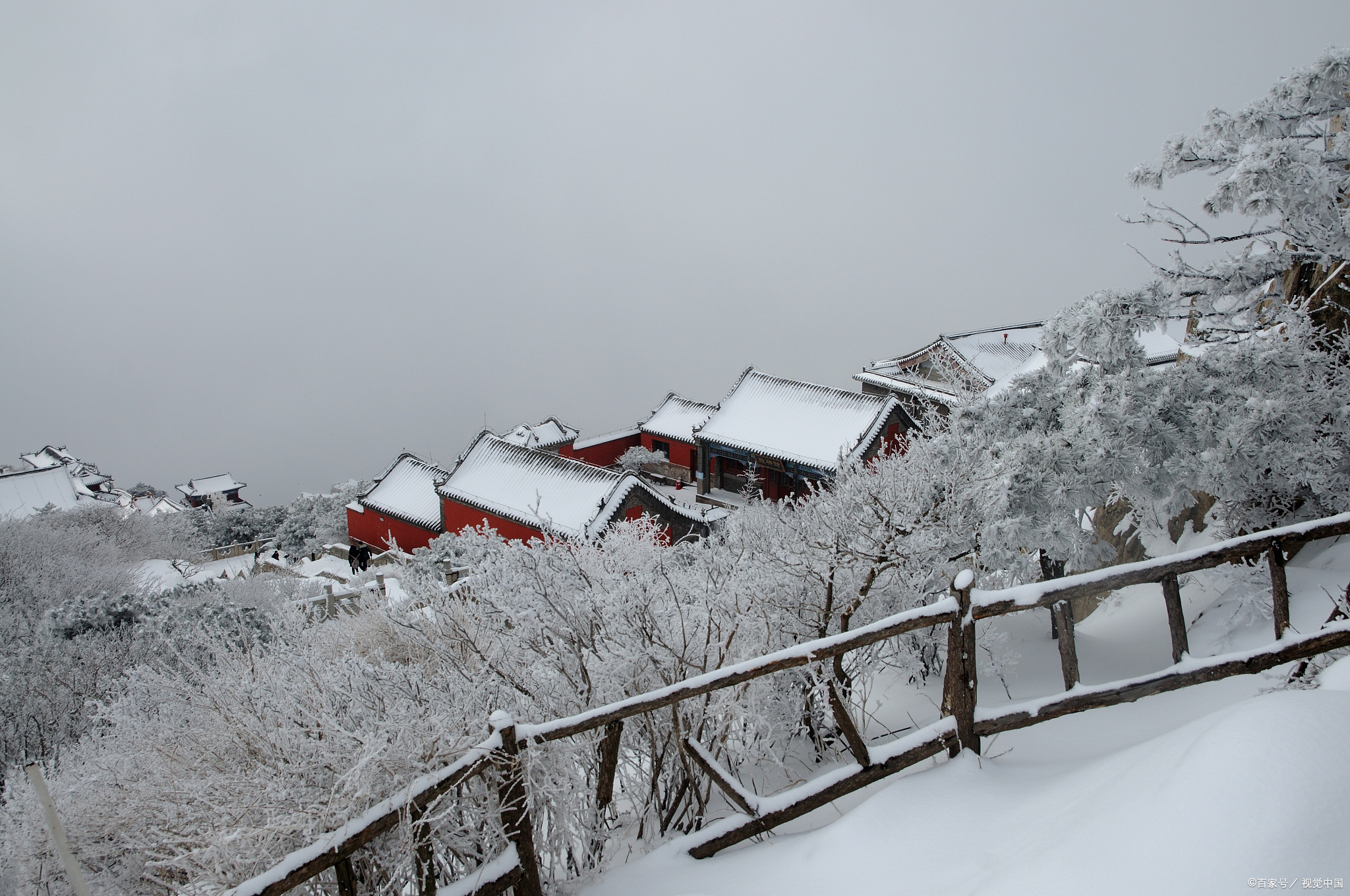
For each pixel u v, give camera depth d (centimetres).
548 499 3356
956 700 442
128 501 7162
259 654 744
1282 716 292
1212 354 748
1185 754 311
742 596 639
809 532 742
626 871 459
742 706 543
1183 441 713
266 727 540
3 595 2188
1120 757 386
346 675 570
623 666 549
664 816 546
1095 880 271
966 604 437
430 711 505
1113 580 435
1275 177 663
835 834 408
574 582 675
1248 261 738
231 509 5566
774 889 389
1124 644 741
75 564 2609
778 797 453
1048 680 683
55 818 345
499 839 436
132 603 1612
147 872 500
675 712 494
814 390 4228
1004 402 793
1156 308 706
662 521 3275
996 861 334
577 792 486
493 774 420
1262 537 438
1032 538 696
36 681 1177
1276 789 262
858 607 667
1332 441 694
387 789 431
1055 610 500
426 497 3966
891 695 754
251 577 2934
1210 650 610
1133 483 725
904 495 720
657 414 5462
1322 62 714
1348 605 427
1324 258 723
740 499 4366
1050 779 415
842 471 809
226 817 438
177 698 705
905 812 404
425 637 664
